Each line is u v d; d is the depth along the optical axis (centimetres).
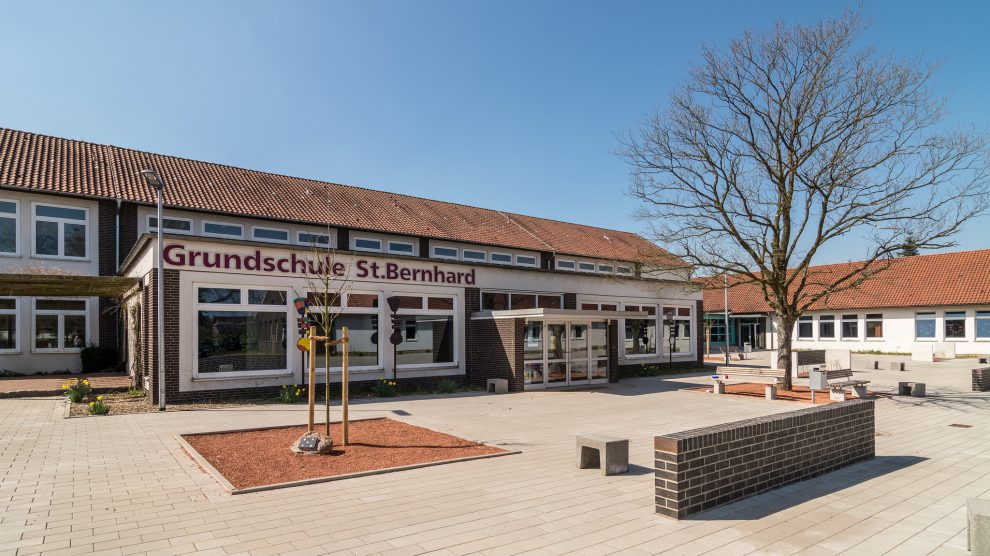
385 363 1648
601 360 1953
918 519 598
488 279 1902
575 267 3023
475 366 1820
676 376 2275
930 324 3419
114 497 637
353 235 2375
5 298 1903
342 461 799
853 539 540
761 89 1662
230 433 995
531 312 1644
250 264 1438
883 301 3594
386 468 761
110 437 965
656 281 2372
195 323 1360
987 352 3188
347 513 592
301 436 938
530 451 895
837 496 677
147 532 532
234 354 1414
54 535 522
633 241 3600
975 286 3300
